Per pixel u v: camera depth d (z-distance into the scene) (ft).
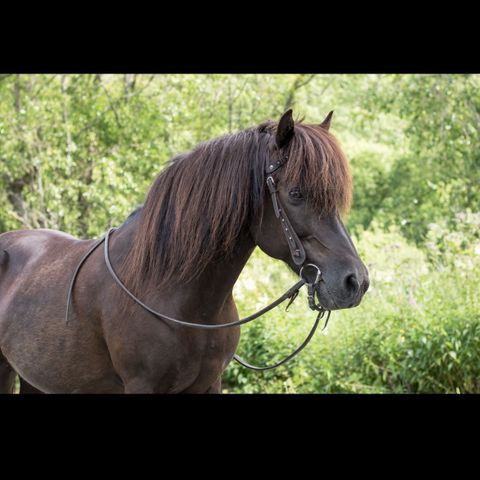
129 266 15.74
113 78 52.03
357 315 29.48
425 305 27.89
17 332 17.79
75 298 16.53
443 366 26.55
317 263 13.79
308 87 62.28
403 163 77.71
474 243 31.58
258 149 14.80
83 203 47.67
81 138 48.11
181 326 15.21
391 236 42.14
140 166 46.75
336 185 13.73
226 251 14.99
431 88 51.62
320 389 28.50
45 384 17.52
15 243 20.31
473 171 51.39
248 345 30.25
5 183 47.47
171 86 49.73
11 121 44.70
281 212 14.17
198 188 15.07
